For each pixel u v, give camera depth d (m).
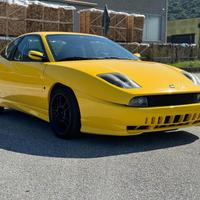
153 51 20.84
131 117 4.43
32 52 5.44
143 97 4.46
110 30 20.33
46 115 5.38
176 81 4.82
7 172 3.81
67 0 22.27
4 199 3.19
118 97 4.45
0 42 15.23
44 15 17.62
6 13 16.20
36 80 5.46
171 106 4.57
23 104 5.89
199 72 19.36
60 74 4.99
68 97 4.90
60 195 3.27
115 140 5.01
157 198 3.21
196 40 48.84
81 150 4.56
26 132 5.50
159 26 28.52
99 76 4.66
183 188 3.42
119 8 26.06
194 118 4.81
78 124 4.88
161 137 5.18
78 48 5.64
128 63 5.20
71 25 18.59
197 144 4.86
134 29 21.45
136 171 3.83
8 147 4.71
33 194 3.29
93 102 4.61
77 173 3.77
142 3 27.39
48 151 4.52
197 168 3.94
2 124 6.05
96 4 23.86
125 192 3.32
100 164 4.05
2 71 6.34
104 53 5.74
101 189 3.39
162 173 3.79
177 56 21.88
